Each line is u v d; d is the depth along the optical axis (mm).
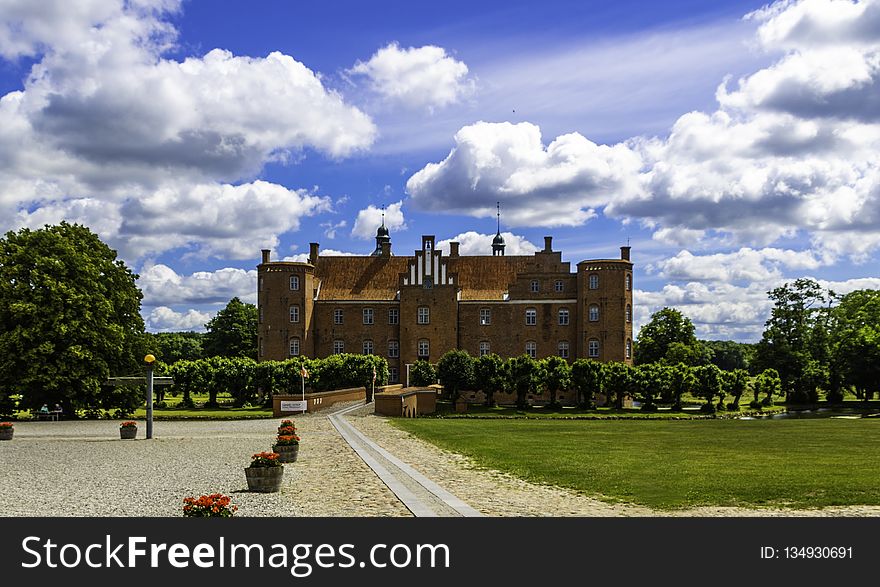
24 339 56906
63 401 60156
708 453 31234
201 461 28219
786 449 33000
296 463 27844
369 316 101438
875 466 26266
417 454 30750
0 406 59219
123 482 22641
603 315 95688
